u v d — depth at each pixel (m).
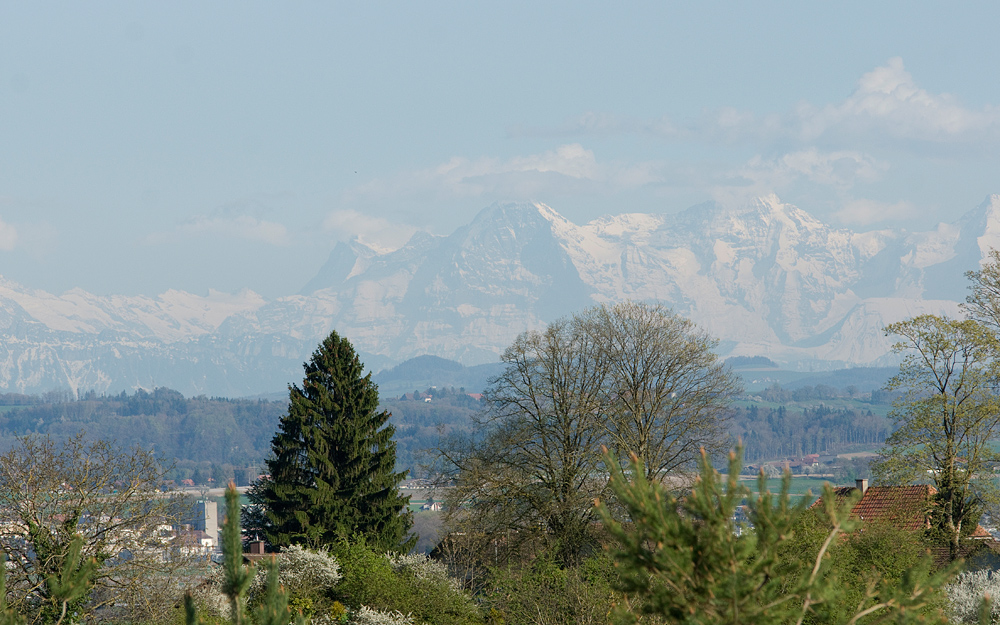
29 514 70.56
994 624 68.94
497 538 118.44
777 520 24.55
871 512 109.31
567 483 117.75
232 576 28.80
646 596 25.42
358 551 90.88
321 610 83.31
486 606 92.50
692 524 25.17
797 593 25.75
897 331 110.75
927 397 108.94
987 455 105.56
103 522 76.75
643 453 117.00
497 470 118.75
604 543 94.25
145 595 74.94
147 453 79.38
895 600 27.53
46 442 75.56
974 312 112.50
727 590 24.16
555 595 75.38
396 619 82.88
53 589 34.88
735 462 24.92
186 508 82.31
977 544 107.19
